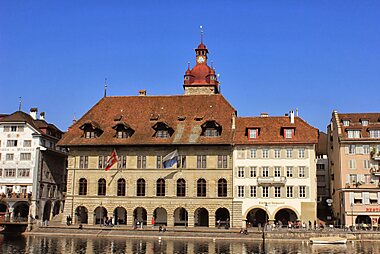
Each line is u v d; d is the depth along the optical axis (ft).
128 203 273.54
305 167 261.65
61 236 246.88
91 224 274.16
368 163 266.57
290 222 251.60
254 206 262.06
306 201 258.37
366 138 267.59
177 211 278.05
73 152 283.59
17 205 298.56
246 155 267.59
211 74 353.31
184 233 238.89
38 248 194.70
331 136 308.81
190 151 272.72
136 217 280.10
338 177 278.05
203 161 271.08
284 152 264.93
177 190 270.67
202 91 348.38
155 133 280.31
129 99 309.63
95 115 302.66
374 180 264.52
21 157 305.32
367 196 261.03
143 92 318.04
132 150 278.67
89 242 217.36
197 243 215.31
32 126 308.19
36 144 305.12
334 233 226.79
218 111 289.74
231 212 263.29
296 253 181.57
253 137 270.26
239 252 184.34
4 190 303.07
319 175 355.56
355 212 260.21
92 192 277.85
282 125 275.59
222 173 267.80
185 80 354.54
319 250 190.49
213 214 264.93
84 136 286.46
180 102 300.61
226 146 269.85
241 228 247.50
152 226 265.34
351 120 282.15
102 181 279.08
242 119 283.59
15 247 197.88
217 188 267.18
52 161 326.24
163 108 298.97
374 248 197.36
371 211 258.98
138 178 274.98
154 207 270.67
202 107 294.87
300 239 225.15
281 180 260.21
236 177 266.16
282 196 260.42
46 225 268.41
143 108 301.84
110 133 286.87
